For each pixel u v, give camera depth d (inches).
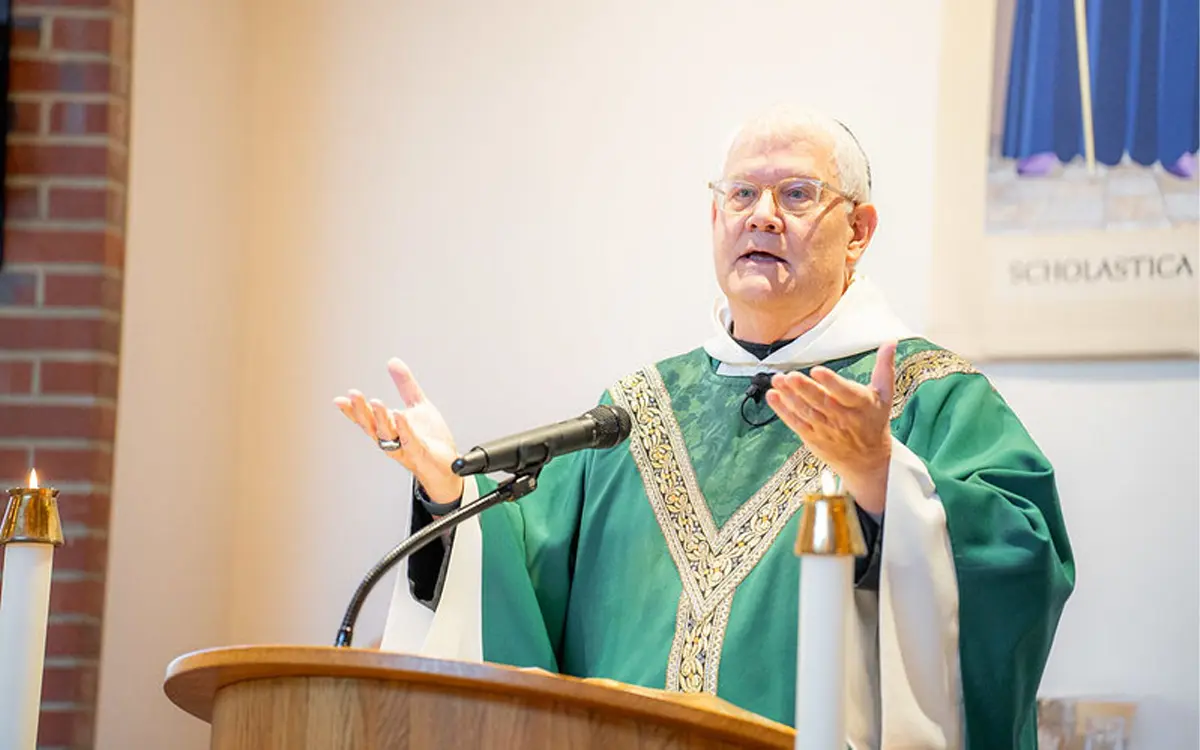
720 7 382.9
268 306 403.9
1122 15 346.3
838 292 284.5
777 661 251.3
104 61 376.2
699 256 377.1
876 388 215.5
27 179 374.9
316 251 403.2
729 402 283.3
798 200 277.3
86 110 375.9
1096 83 346.6
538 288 386.9
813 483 265.7
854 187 282.0
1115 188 343.3
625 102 387.2
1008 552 234.8
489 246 392.2
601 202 385.7
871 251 359.9
